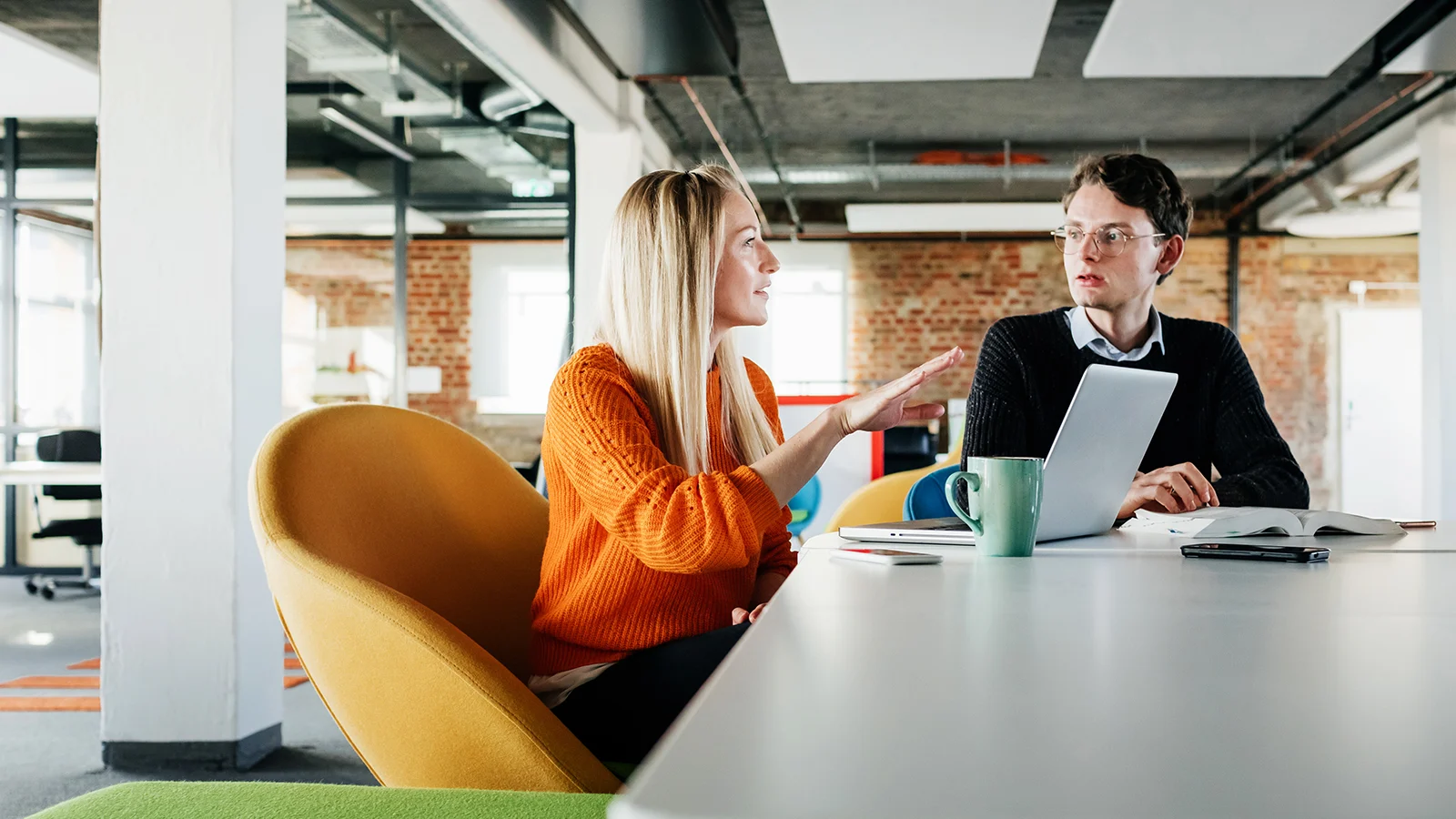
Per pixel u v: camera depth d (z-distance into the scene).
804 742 0.38
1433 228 6.43
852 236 10.99
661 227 1.32
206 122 2.76
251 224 2.83
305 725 3.18
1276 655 0.56
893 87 7.80
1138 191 1.91
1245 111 8.31
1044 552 1.17
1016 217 9.48
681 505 1.09
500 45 5.02
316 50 5.83
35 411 7.35
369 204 8.47
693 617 1.23
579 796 0.70
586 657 1.22
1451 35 5.50
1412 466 10.46
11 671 3.98
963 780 0.34
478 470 1.35
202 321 2.75
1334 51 5.69
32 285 7.43
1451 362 6.26
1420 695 0.46
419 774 0.93
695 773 0.34
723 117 8.56
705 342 1.32
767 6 5.20
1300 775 0.34
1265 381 10.63
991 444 1.92
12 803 2.46
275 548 0.97
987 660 0.55
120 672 2.73
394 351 8.49
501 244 9.95
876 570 1.00
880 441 3.00
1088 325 2.00
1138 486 1.58
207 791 0.72
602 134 6.58
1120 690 0.48
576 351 1.38
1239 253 10.68
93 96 6.88
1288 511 1.37
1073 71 7.23
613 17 5.38
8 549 7.20
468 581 1.25
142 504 2.74
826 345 11.08
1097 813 0.30
